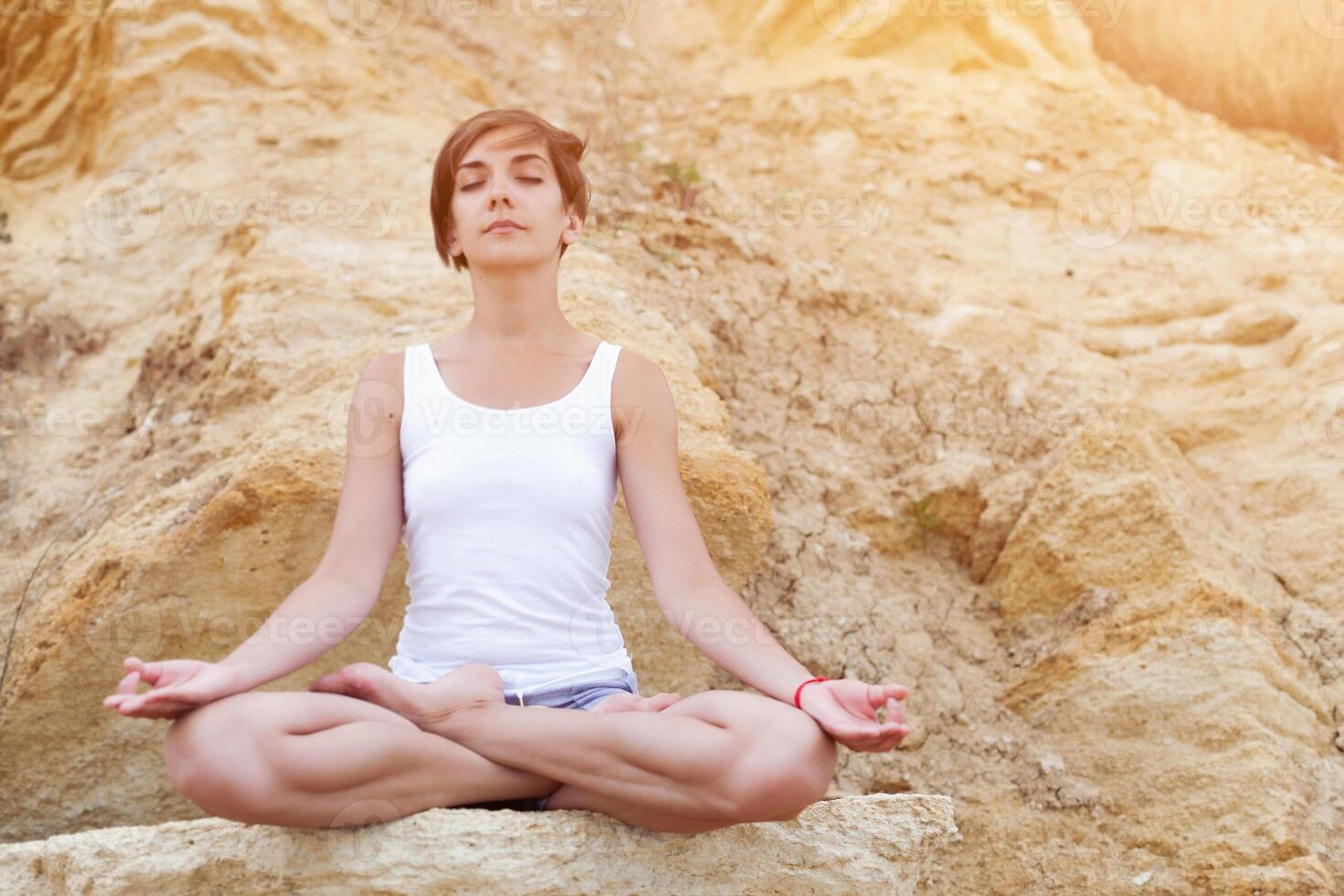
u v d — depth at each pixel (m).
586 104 5.90
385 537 2.31
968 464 3.77
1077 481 3.59
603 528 2.33
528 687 2.19
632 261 4.10
